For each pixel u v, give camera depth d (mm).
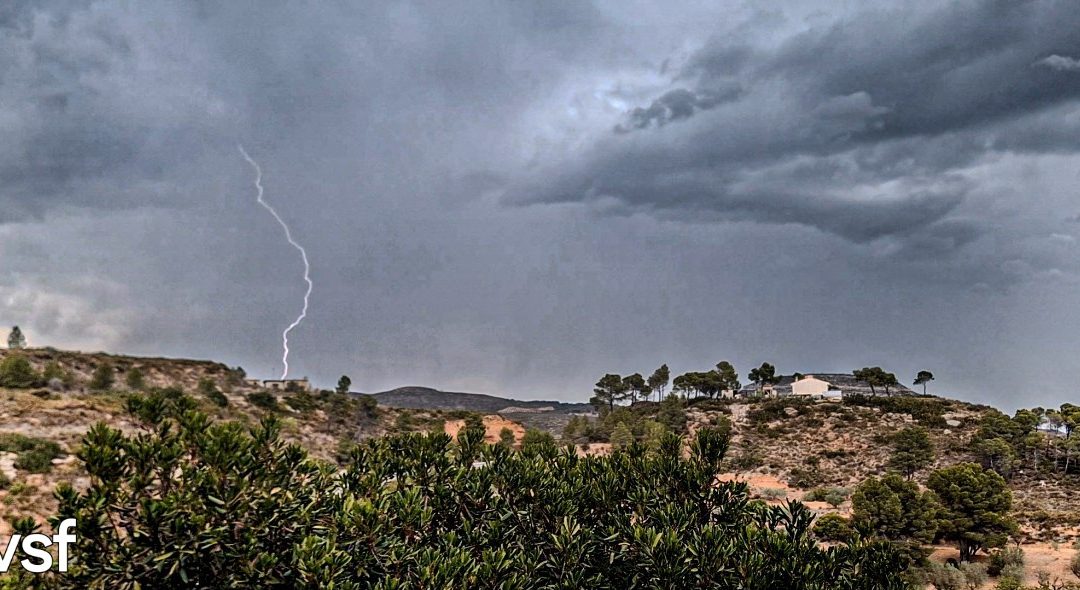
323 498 12898
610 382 157125
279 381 121688
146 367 104750
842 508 64688
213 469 11500
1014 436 89750
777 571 12602
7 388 64562
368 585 11023
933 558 49750
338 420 98438
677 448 16875
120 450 12500
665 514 13875
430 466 15289
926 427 106875
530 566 12312
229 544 10992
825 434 106688
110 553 11117
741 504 15438
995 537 47844
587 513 14852
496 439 108875
